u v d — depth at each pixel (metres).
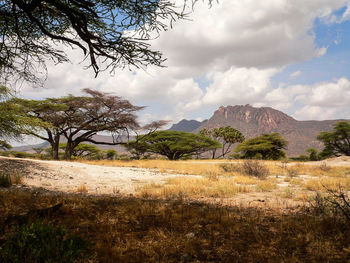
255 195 8.30
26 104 21.25
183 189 8.86
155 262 2.83
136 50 4.27
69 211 4.91
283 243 3.48
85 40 4.29
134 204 5.91
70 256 2.64
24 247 2.62
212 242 3.52
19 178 9.28
